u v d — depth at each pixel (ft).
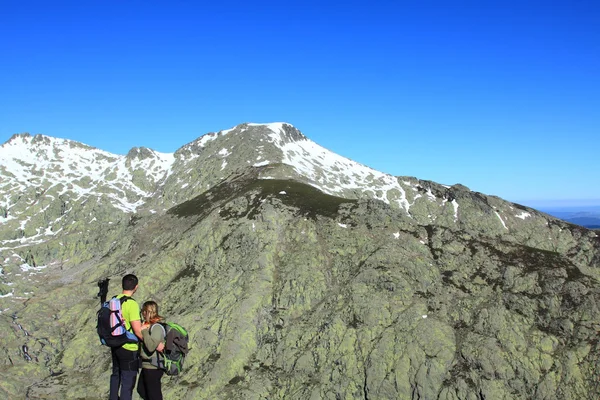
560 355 220.23
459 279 273.54
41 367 282.77
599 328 229.04
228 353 252.83
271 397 231.50
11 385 257.55
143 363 39.32
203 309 288.92
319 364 238.89
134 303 39.73
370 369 225.76
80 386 256.52
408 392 216.54
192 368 251.60
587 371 211.61
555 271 262.67
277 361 250.57
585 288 248.32
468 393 207.31
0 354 285.43
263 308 278.26
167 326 40.34
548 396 205.36
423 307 252.62
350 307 261.24
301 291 282.56
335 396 223.92
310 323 264.52
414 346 228.02
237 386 236.63
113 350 39.24
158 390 39.24
